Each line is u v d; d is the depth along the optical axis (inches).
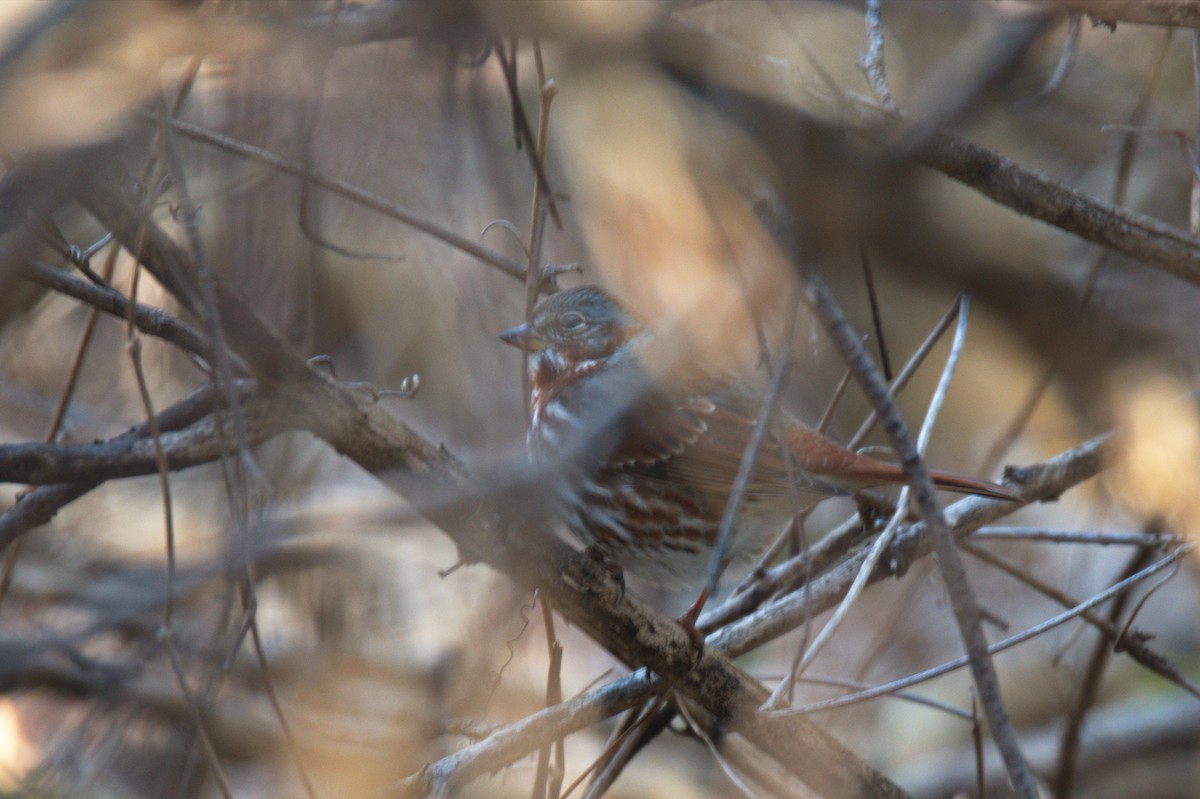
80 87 151.2
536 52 251.0
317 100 237.5
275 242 332.8
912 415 424.2
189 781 323.9
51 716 371.2
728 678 275.0
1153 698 448.5
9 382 468.4
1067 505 481.1
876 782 283.0
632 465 316.2
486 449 436.5
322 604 423.5
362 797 347.6
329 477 440.5
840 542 323.6
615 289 366.6
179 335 237.8
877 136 230.2
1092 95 419.5
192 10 161.0
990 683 179.5
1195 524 308.2
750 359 341.4
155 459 244.1
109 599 224.5
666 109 326.3
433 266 410.6
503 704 444.8
